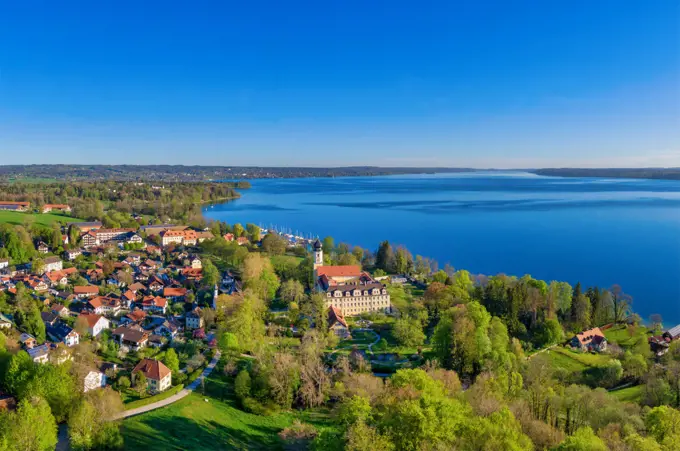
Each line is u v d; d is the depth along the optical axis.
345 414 96.38
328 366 164.62
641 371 160.62
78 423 102.12
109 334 184.88
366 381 132.75
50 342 172.00
